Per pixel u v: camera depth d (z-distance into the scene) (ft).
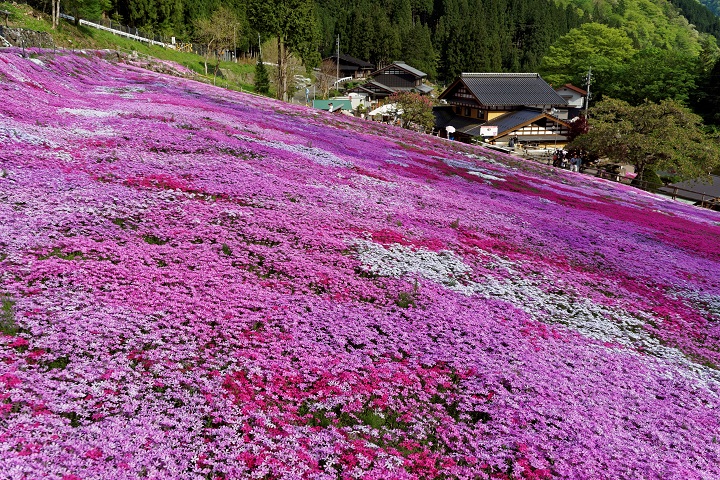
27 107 67.31
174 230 45.39
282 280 42.19
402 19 528.22
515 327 42.39
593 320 47.03
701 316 53.42
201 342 32.01
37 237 38.37
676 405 35.96
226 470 22.93
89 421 23.85
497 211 76.79
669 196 161.99
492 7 555.69
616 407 34.06
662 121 159.84
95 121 72.08
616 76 313.32
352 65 447.42
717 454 31.01
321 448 25.64
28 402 23.80
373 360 34.53
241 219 50.72
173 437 24.23
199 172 59.57
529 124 226.79
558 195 103.04
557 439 30.14
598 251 67.31
